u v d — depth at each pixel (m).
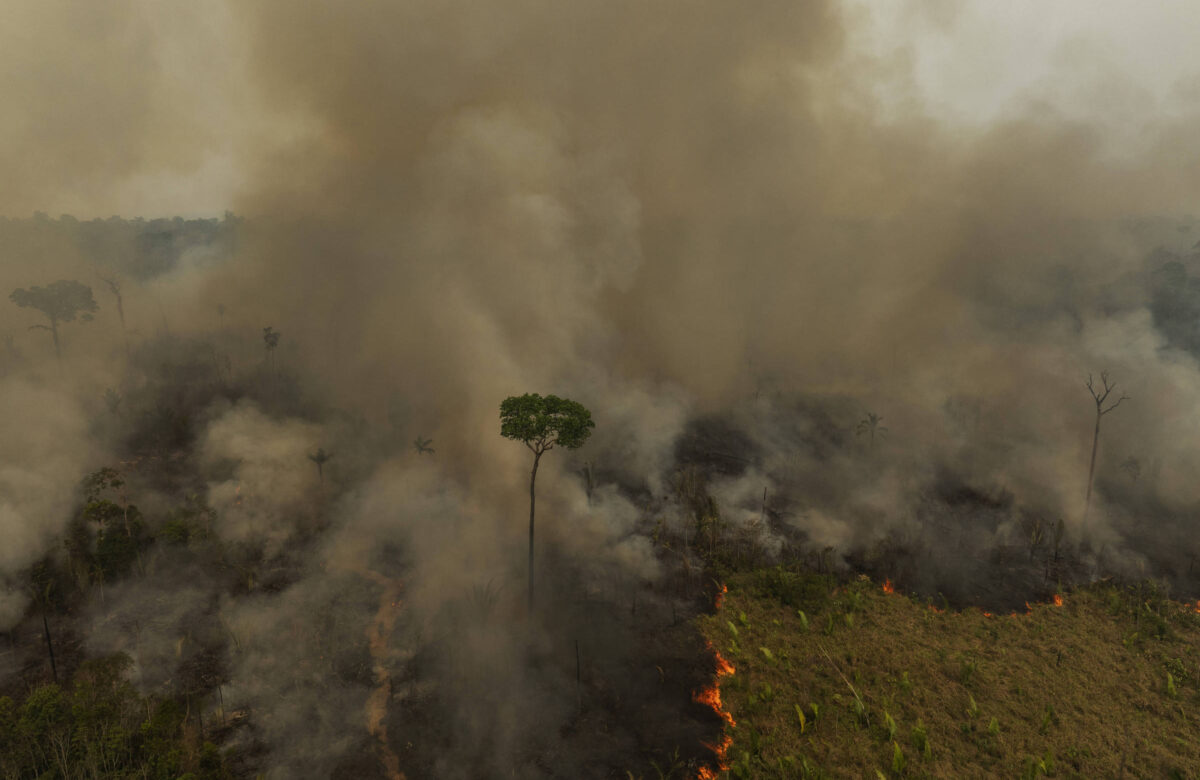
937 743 22.47
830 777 20.95
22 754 18.89
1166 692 25.55
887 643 28.25
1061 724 23.55
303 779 21.45
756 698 24.64
